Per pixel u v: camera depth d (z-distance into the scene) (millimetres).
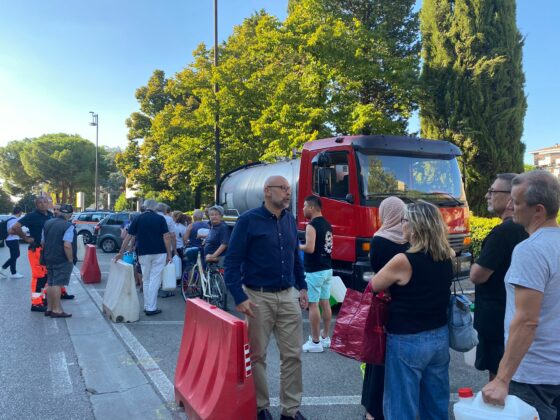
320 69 16453
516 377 2375
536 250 2266
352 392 4559
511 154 14648
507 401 2279
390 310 2949
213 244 7891
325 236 5742
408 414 2861
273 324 3902
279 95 16828
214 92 19547
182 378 4164
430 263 2869
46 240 7512
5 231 15688
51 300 7586
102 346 6055
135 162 39031
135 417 4031
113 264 7992
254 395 3488
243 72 19062
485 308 3316
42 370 5172
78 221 24031
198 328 4141
